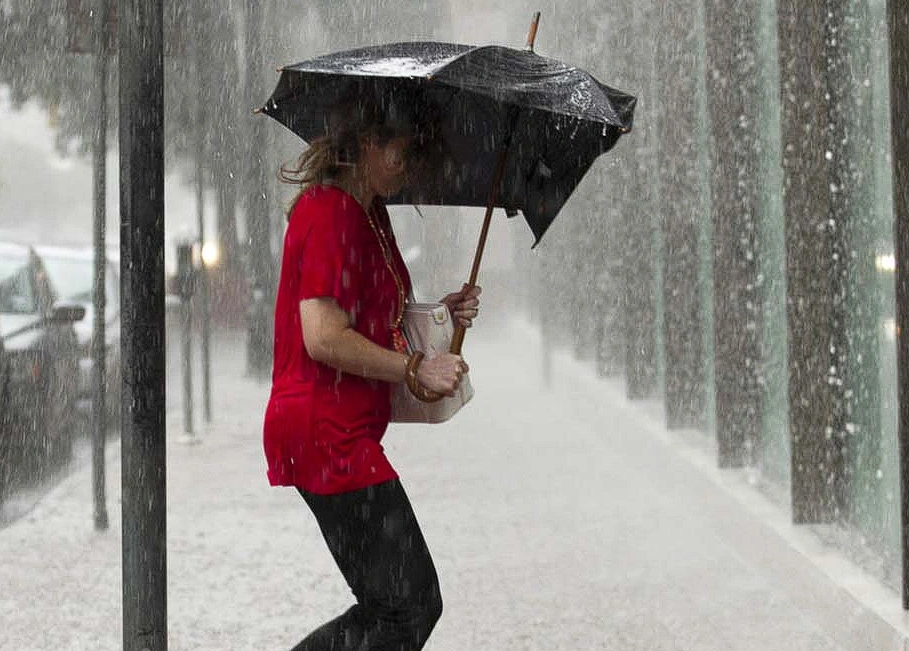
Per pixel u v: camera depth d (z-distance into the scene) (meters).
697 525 19.67
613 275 29.84
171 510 21.39
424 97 10.28
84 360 30.91
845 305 15.70
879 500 14.43
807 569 14.77
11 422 27.41
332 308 9.42
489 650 13.99
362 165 9.86
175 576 17.14
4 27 53.59
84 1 20.38
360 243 9.64
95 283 20.08
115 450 28.00
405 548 9.55
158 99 9.27
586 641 14.21
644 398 27.11
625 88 27.06
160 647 9.35
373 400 9.70
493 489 22.94
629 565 17.33
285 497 22.22
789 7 16.09
